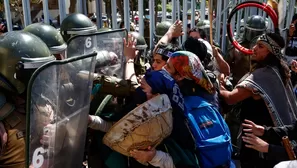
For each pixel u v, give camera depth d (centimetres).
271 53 256
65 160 155
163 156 179
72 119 154
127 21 366
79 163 170
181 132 187
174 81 193
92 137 204
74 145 161
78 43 208
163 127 174
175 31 294
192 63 208
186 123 189
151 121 170
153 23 400
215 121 199
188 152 187
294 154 203
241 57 411
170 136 189
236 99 256
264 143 211
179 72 209
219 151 191
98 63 214
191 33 404
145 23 513
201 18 489
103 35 226
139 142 172
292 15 608
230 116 298
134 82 207
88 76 162
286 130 221
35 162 132
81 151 170
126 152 177
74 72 149
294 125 223
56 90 138
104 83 201
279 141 220
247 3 315
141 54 313
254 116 259
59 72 138
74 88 151
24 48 151
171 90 187
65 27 255
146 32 497
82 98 160
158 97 178
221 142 192
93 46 219
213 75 239
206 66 283
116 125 173
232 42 321
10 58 149
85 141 185
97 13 356
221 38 564
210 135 193
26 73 150
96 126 191
